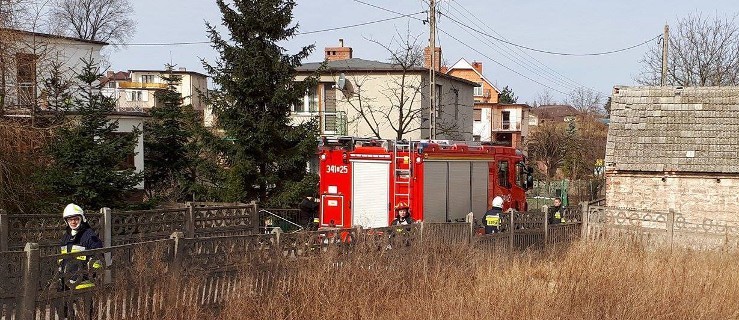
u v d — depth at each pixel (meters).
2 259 7.17
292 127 24.84
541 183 47.25
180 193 26.53
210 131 25.83
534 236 16.89
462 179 18.27
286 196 23.64
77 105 18.95
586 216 18.80
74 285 7.78
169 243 8.76
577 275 11.59
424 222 12.78
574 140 57.62
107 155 17.88
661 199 21.75
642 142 22.50
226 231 15.88
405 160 16.64
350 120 35.91
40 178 17.05
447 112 39.03
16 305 7.27
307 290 9.75
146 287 8.38
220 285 9.44
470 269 12.62
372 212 16.92
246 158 23.95
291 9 24.38
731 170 20.83
